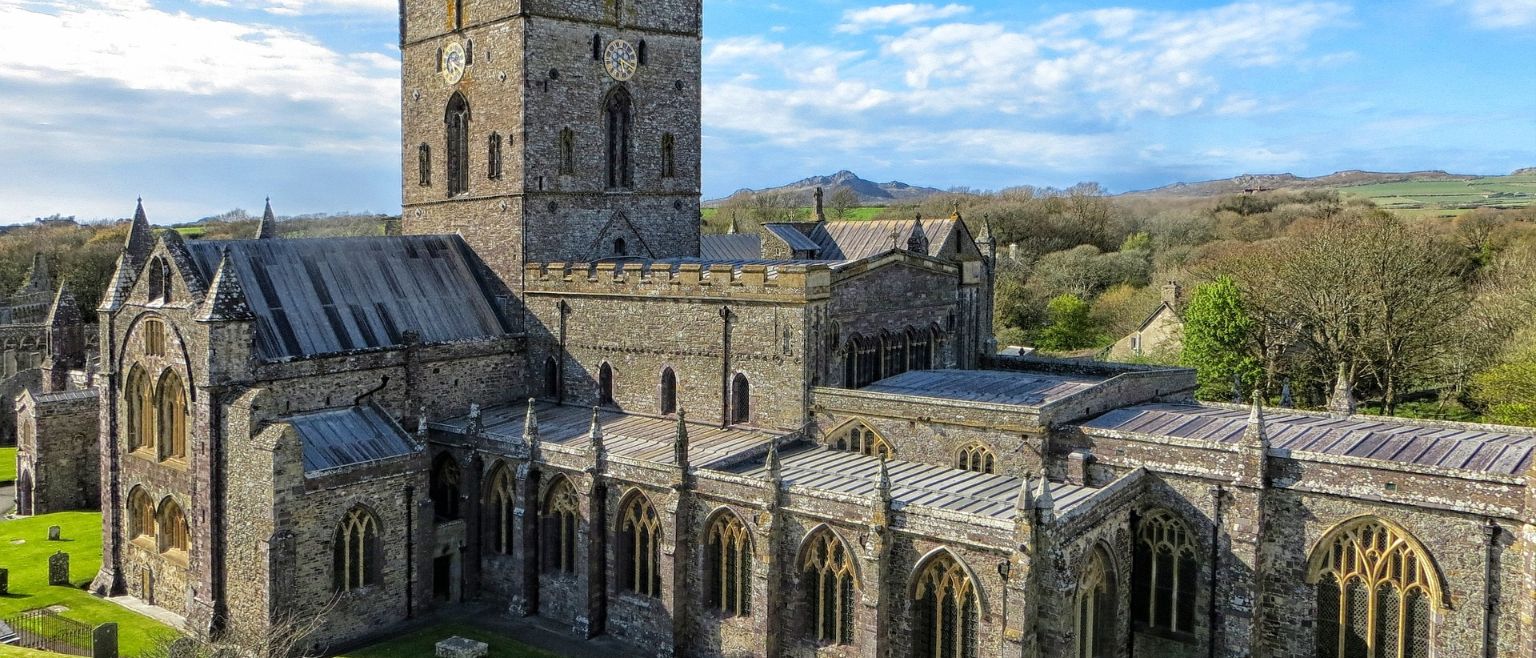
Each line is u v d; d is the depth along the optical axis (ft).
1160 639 180.75
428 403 237.45
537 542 217.15
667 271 232.32
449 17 265.75
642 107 273.13
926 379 228.43
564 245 260.21
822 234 329.31
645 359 238.27
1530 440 174.09
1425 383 372.79
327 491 199.72
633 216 274.16
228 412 198.90
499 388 253.44
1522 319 341.00
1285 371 364.58
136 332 220.02
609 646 202.18
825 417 213.66
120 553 232.12
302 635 185.06
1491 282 407.64
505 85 252.42
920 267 249.14
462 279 260.83
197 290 204.74
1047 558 157.99
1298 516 168.86
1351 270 346.33
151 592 224.33
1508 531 151.53
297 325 221.25
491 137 258.37
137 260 320.91
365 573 208.95
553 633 208.23
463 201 268.21
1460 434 179.73
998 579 160.97
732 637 189.67
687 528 194.90
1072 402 197.06
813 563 182.80
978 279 268.82
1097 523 169.37
